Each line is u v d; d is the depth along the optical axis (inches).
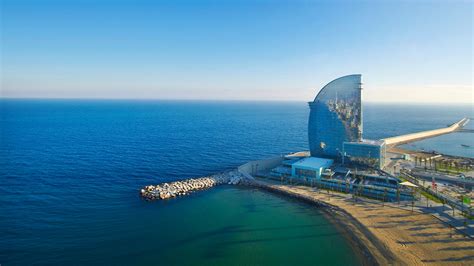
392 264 2982.3
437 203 4303.6
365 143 6033.5
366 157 5910.4
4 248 3321.9
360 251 3314.5
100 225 3934.5
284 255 3270.2
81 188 5393.7
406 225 3686.0
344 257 3225.9
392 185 5064.0
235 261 3159.5
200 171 6717.5
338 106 6299.2
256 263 3127.5
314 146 6673.2
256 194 5187.0
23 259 3125.0
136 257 3213.6
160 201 4825.3
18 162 7076.8
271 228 3897.6
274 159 6904.5
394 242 3329.2
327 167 5895.7
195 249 3385.8
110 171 6496.1
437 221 3727.9
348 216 4084.6
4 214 4215.1
